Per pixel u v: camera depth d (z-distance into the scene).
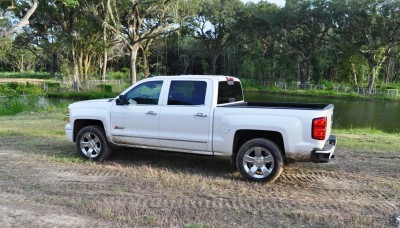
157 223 4.45
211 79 6.55
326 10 52.44
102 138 7.39
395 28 48.06
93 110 7.45
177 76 6.89
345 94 46.06
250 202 5.21
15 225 4.38
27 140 9.73
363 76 56.56
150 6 39.75
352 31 51.22
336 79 64.44
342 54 57.78
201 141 6.47
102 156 7.41
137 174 6.55
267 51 67.69
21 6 34.66
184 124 6.58
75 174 6.53
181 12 40.12
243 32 65.69
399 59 65.62
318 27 56.34
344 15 50.41
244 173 6.21
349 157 8.05
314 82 61.97
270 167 6.09
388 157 8.09
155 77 7.09
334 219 4.61
